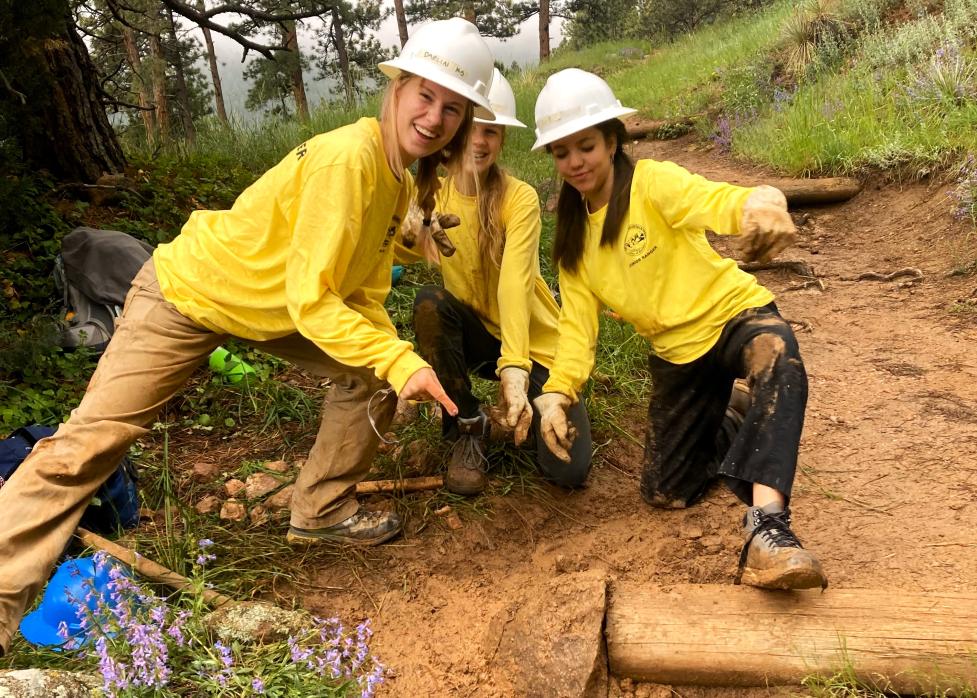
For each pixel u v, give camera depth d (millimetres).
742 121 10305
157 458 3633
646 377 4504
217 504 3254
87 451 2430
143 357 2547
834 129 8078
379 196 2490
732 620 2266
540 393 3367
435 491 3350
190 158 8188
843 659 2137
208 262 2539
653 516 3232
